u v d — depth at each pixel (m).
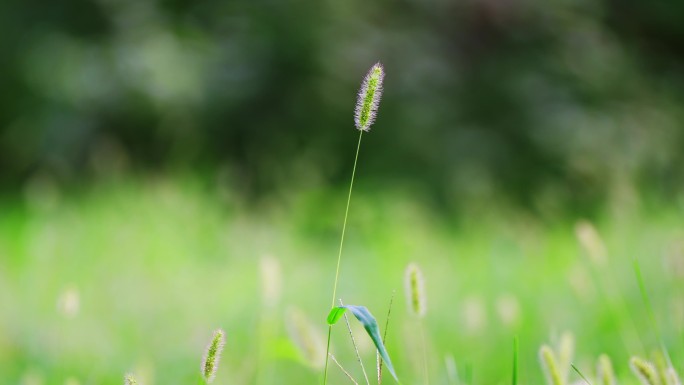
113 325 5.72
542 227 11.30
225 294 6.70
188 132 14.10
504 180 14.48
